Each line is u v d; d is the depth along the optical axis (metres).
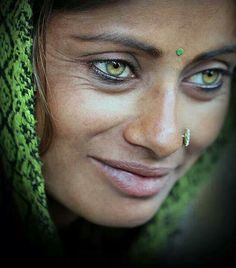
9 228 2.06
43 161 1.73
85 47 1.57
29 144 1.68
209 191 2.86
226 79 1.82
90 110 1.62
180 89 1.72
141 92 1.63
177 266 2.66
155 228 2.19
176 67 1.61
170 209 2.20
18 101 1.65
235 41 1.68
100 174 1.73
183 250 2.70
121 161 1.70
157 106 1.62
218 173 2.86
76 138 1.66
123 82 1.62
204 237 2.77
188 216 2.60
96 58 1.58
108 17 1.53
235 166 2.87
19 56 1.61
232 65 1.78
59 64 1.60
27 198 1.82
